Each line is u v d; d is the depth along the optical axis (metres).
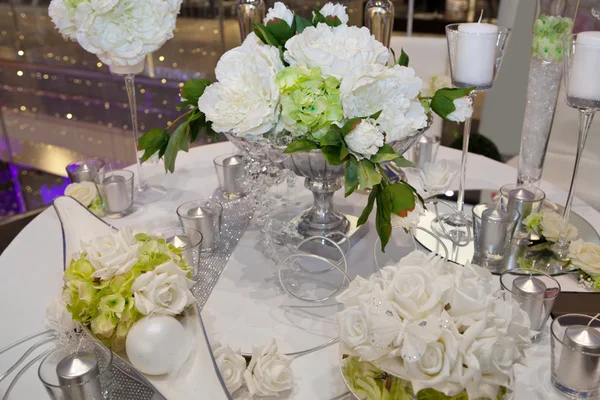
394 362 0.56
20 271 0.93
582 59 0.86
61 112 3.12
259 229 1.06
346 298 0.63
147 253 0.71
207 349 0.63
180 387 0.60
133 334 0.62
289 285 0.87
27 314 0.81
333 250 0.95
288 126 0.76
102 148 3.03
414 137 0.84
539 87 1.14
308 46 0.76
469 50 0.99
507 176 1.30
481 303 0.56
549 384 0.67
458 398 0.55
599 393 0.64
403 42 1.79
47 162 2.95
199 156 1.45
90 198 1.13
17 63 2.93
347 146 0.74
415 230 1.04
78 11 0.99
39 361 0.71
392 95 0.76
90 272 0.68
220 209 0.98
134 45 1.05
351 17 2.80
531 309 0.72
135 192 1.22
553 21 1.07
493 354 0.54
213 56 3.20
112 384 0.66
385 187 0.77
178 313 0.67
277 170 0.85
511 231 0.90
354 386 0.59
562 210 1.11
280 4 0.89
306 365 0.71
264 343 0.74
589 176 1.75
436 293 0.56
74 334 0.70
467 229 1.03
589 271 0.84
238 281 0.89
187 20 3.09
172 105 3.25
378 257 0.95
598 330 0.65
